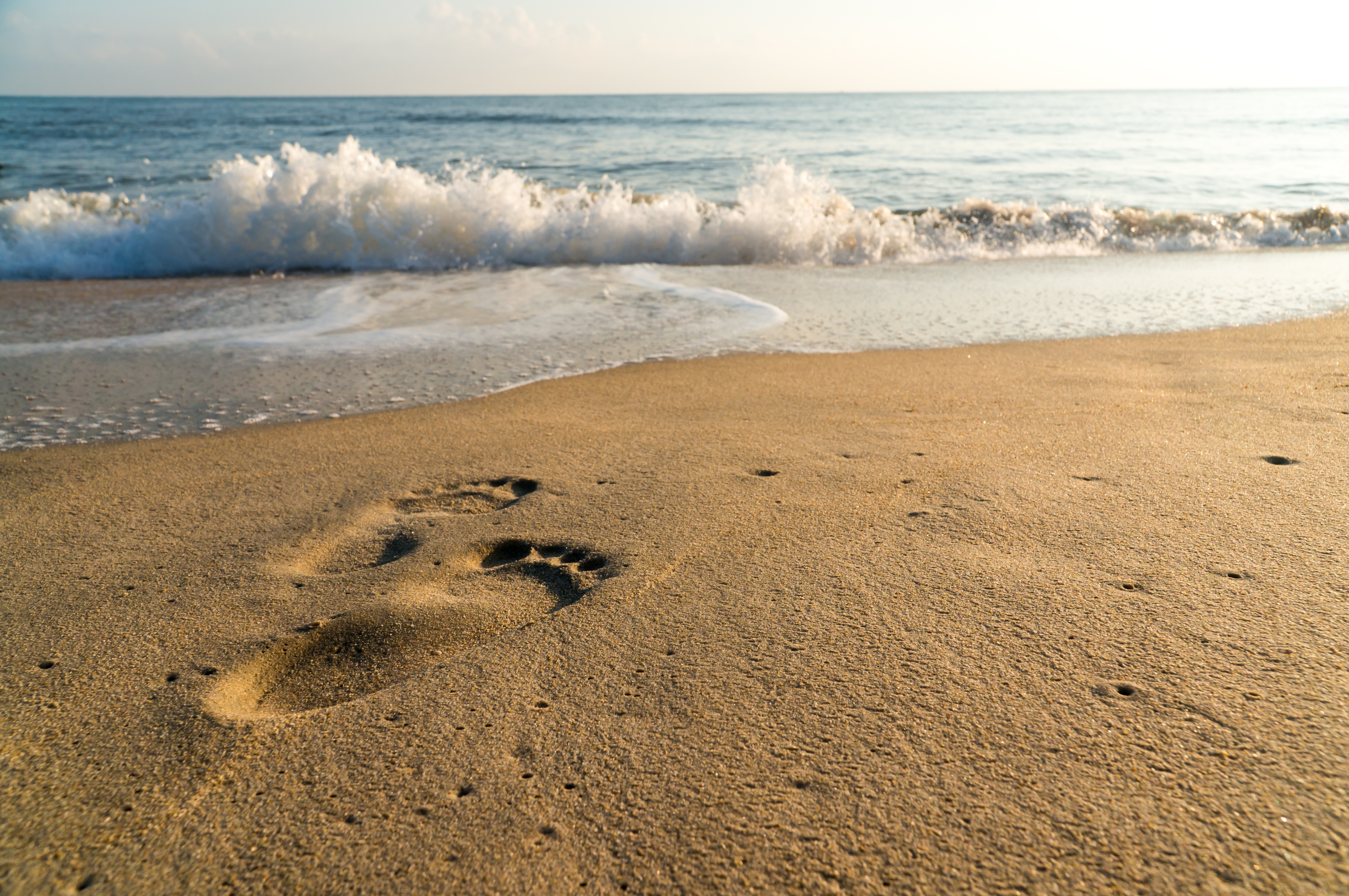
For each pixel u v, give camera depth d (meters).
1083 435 2.44
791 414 2.81
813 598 1.55
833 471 2.21
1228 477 2.04
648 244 6.69
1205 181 11.80
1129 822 0.98
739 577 1.65
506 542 1.88
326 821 1.05
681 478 2.21
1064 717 1.18
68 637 1.51
